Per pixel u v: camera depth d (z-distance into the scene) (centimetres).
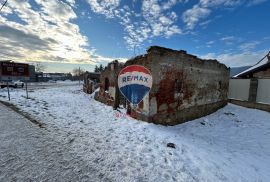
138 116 698
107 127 591
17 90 1781
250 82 1251
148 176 319
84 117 713
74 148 407
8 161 333
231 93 1398
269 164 461
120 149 420
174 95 739
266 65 1273
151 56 633
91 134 509
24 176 290
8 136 455
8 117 643
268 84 1151
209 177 342
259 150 566
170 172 340
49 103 992
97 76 1944
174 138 536
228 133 733
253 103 1224
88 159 360
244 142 639
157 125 650
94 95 1355
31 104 921
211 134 699
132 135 523
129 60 775
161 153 418
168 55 691
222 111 1126
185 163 383
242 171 393
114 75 912
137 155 396
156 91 653
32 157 354
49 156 362
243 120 951
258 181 363
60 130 527
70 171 313
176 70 738
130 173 323
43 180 283
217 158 438
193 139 573
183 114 805
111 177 305
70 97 1351
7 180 278
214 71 1058
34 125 559
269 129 807
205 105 988
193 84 859
